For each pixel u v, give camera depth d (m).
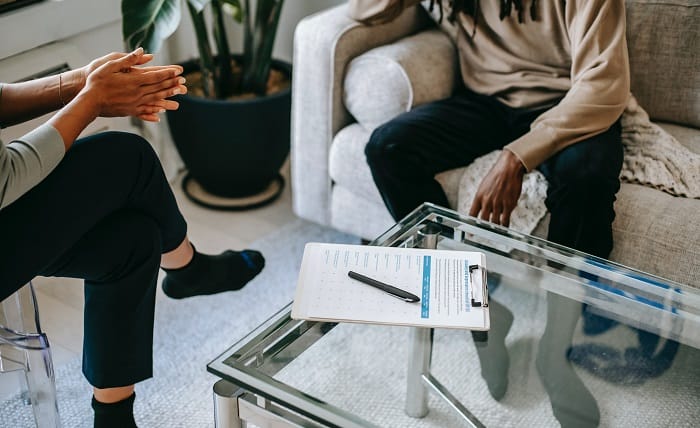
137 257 1.25
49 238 1.17
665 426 1.17
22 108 1.31
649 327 1.30
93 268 1.25
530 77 1.82
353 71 1.89
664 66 1.82
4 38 1.83
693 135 1.81
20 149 1.09
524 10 1.77
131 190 1.27
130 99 1.24
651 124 1.78
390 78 1.84
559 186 1.62
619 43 1.67
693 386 1.22
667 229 1.54
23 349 1.22
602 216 1.58
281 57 2.72
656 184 1.64
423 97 1.88
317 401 1.08
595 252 1.60
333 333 1.37
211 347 1.76
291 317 1.16
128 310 1.27
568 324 1.29
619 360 1.26
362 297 1.20
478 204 1.67
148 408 1.58
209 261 1.50
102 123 2.14
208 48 2.17
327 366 1.20
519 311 1.29
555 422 1.18
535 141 1.65
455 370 1.30
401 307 1.18
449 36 2.03
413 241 1.38
